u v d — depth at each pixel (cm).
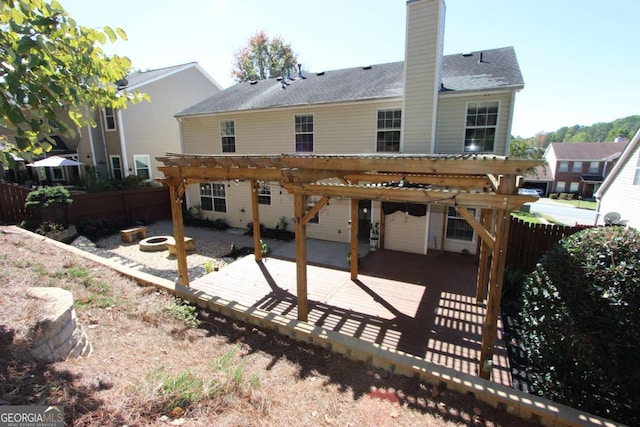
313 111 1097
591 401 374
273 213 1307
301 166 493
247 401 296
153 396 261
